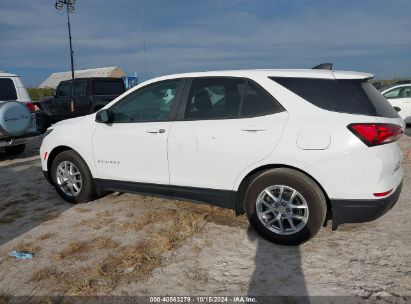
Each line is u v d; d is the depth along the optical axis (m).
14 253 3.61
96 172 4.71
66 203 5.09
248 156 3.60
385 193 3.25
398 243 3.57
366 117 3.24
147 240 3.81
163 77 4.28
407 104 13.38
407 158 7.26
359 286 2.92
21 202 5.23
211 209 4.60
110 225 4.22
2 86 8.17
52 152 5.10
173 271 3.22
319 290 2.89
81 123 4.85
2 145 7.91
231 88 3.81
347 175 3.24
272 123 3.50
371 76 3.65
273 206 3.59
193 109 3.99
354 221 3.36
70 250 3.65
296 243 3.55
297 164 3.39
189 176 3.99
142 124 4.29
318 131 3.31
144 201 5.00
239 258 3.41
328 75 3.50
